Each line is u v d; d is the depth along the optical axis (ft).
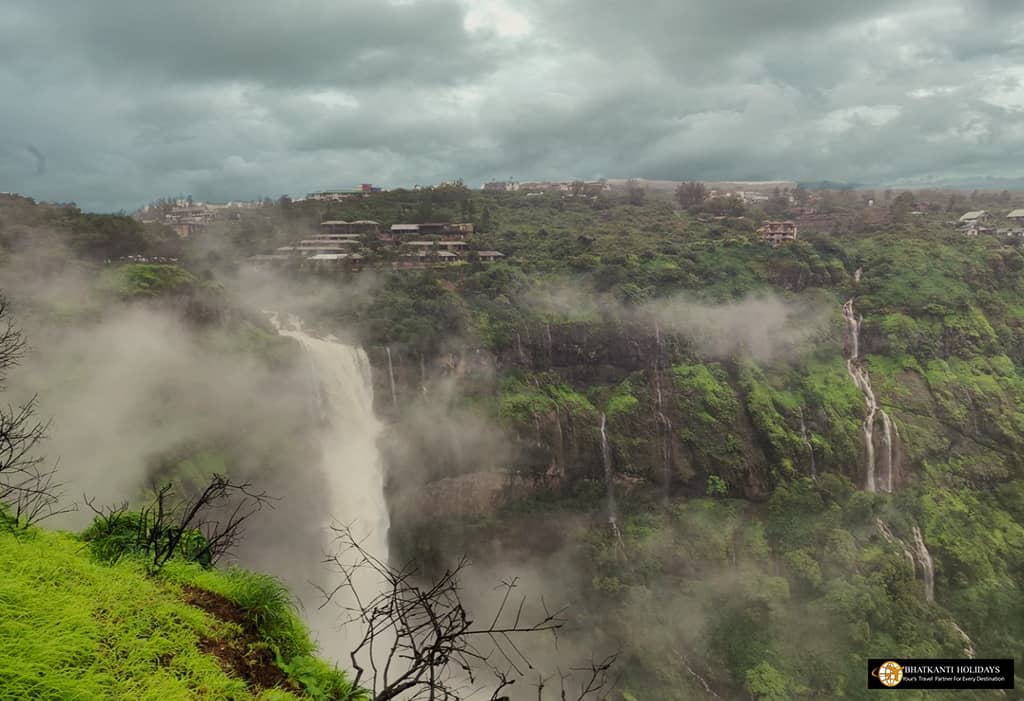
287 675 18.89
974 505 209.56
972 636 171.42
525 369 215.92
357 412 179.22
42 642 14.33
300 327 188.85
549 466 205.16
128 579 18.95
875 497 199.72
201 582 20.84
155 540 23.22
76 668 14.35
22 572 16.93
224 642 18.58
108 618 16.72
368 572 161.89
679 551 188.96
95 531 24.52
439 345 197.77
